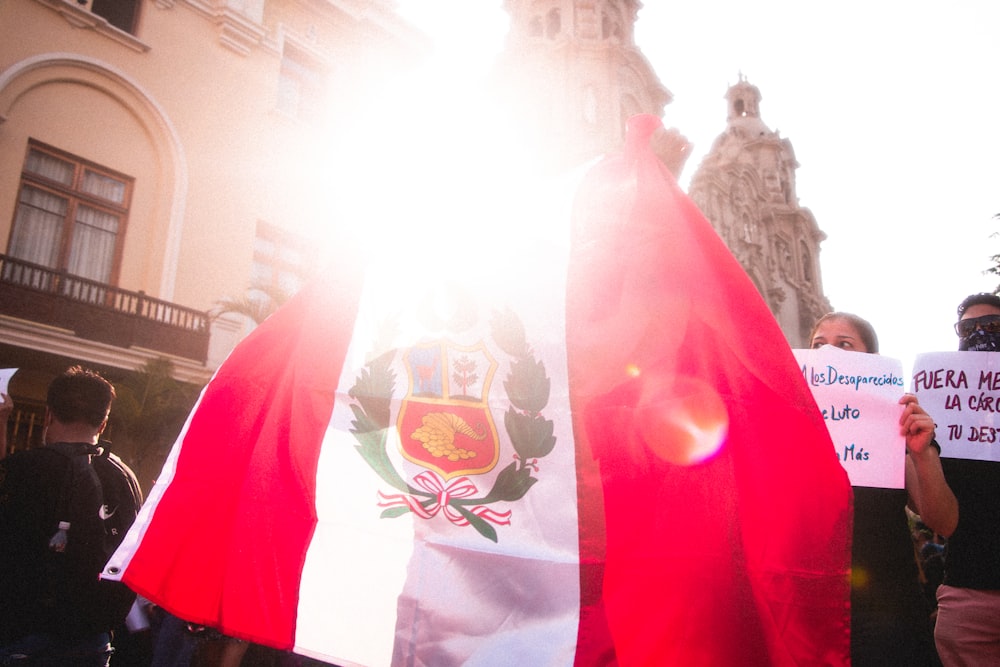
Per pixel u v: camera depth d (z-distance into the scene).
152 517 2.41
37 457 2.60
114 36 11.66
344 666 2.15
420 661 2.10
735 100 42.88
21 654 2.40
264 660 3.18
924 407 2.77
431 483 2.31
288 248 13.88
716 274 2.09
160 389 10.58
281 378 2.63
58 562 2.47
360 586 2.24
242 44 13.39
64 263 10.99
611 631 1.91
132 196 11.81
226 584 2.32
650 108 26.58
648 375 2.11
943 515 2.35
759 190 36.34
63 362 10.66
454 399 2.38
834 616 1.83
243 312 11.81
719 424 1.99
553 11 26.42
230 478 2.49
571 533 2.07
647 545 1.94
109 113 11.66
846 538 1.86
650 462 2.03
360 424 2.47
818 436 1.92
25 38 10.70
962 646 2.62
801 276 37.78
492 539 2.17
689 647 1.80
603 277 2.28
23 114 10.67
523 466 2.21
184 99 12.50
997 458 2.64
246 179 13.17
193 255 12.23
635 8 27.66
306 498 2.40
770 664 1.76
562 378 2.24
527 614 2.03
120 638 3.53
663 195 2.23
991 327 2.93
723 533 1.88
